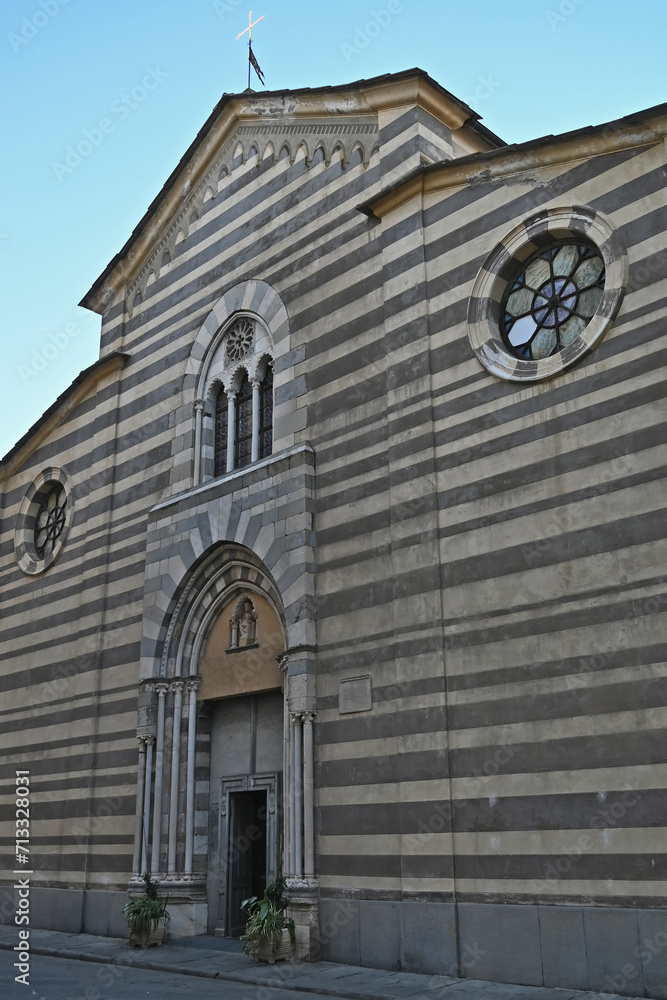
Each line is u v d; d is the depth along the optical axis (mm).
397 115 18703
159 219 24234
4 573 26250
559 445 14367
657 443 13258
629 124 14500
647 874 12062
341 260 18922
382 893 14914
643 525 13141
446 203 17094
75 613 23281
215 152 23094
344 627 16703
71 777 21812
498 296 16156
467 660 14625
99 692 21812
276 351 19734
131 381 23844
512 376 15148
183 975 15172
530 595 14125
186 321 22656
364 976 13953
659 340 13555
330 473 17828
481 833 13812
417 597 15492
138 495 22547
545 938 12789
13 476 26953
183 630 20188
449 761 14406
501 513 14812
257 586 19109
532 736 13594
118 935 19406
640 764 12430
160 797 19359
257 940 15602
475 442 15461
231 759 19344
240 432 20828
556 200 15406
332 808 16016
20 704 24188
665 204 13953
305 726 16516
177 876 18797
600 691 13039
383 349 17531
